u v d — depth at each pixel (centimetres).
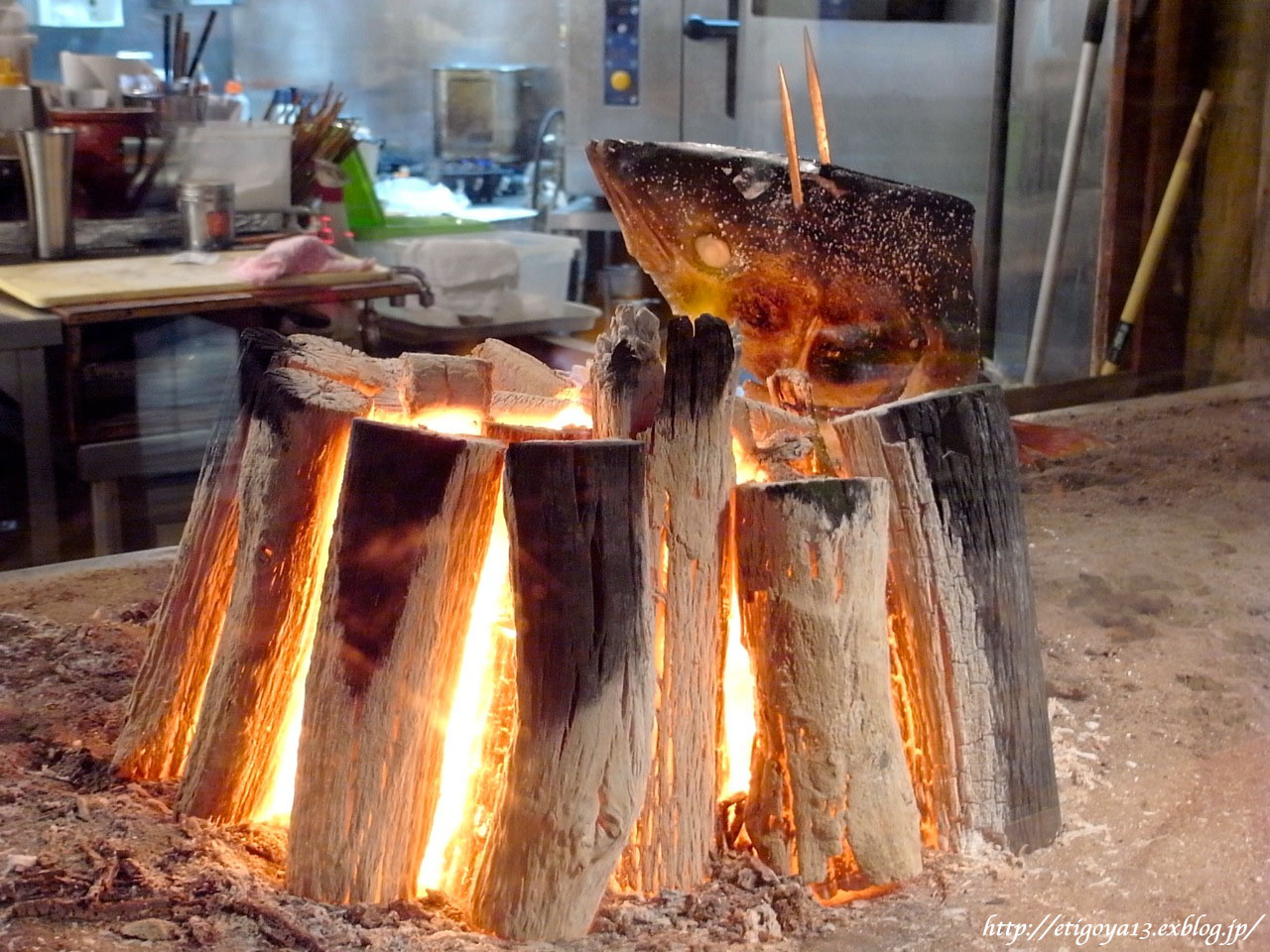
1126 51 229
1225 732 125
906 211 117
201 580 110
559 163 181
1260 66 229
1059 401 233
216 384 157
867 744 98
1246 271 243
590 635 91
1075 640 144
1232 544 170
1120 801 113
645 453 94
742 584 99
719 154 115
